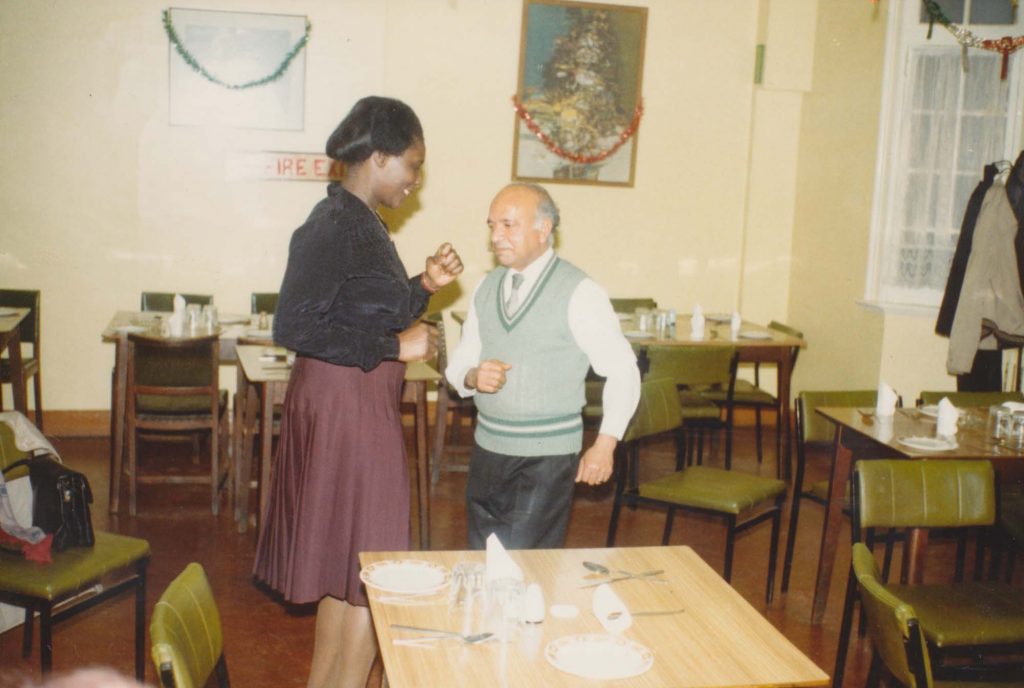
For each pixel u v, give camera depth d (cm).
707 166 701
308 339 235
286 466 259
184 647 182
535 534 283
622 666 178
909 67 616
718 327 629
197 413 507
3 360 582
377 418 254
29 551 298
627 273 701
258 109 629
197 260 636
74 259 622
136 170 621
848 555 473
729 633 194
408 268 669
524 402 276
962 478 326
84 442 623
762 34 686
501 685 170
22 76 600
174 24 612
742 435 702
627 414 276
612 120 680
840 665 325
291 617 382
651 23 679
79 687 318
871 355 629
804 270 702
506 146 670
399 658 179
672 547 241
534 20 659
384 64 643
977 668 277
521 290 278
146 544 315
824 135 677
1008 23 595
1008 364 582
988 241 546
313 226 241
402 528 259
